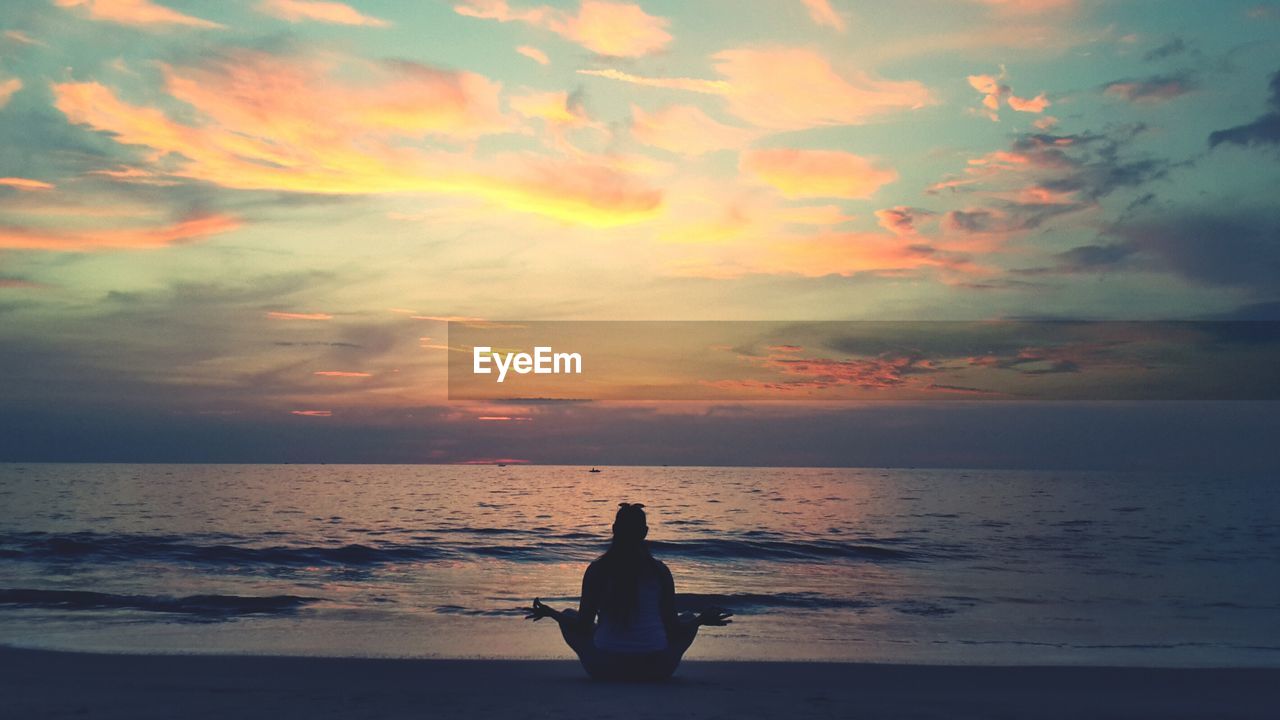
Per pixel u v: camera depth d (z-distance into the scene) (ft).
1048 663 28.81
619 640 19.97
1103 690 22.40
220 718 15.40
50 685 20.02
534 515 106.83
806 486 229.04
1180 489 220.23
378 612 39.09
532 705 16.87
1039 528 95.40
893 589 48.80
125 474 300.81
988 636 34.37
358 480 255.70
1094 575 56.03
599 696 18.13
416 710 16.24
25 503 123.95
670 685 20.08
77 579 48.93
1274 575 55.93
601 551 67.26
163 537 71.61
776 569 58.59
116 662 24.98
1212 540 83.35
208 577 50.70
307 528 84.48
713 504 136.46
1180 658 29.91
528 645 31.07
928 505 137.80
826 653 30.25
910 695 20.59
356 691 19.34
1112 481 284.41
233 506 120.57
